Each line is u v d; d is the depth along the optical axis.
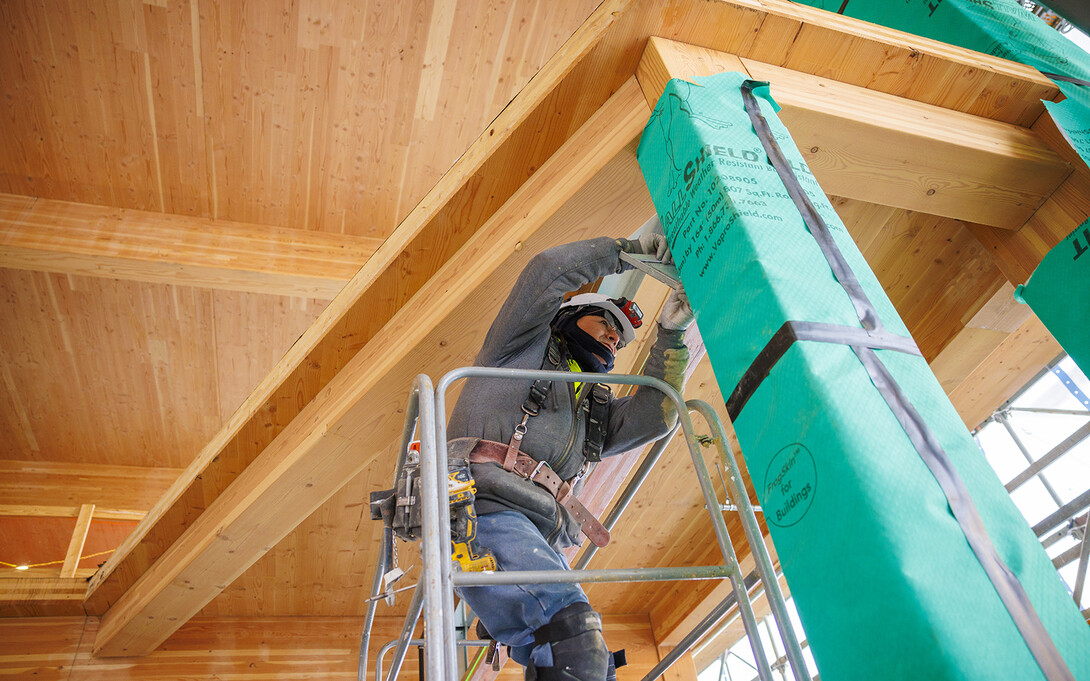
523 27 4.12
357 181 4.60
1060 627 0.85
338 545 3.43
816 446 1.01
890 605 0.86
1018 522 0.94
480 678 2.10
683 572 1.26
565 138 1.95
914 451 0.98
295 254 4.62
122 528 6.08
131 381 5.57
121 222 4.45
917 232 2.45
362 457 2.48
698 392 3.06
